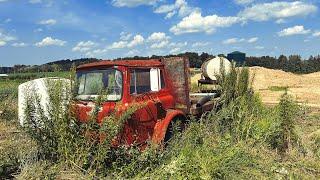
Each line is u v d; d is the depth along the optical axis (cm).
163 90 890
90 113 714
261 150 812
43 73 1122
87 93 796
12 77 2252
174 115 860
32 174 659
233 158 719
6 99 1587
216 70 1258
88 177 658
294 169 741
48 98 768
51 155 718
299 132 896
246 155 754
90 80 802
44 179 650
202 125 863
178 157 693
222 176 668
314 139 903
